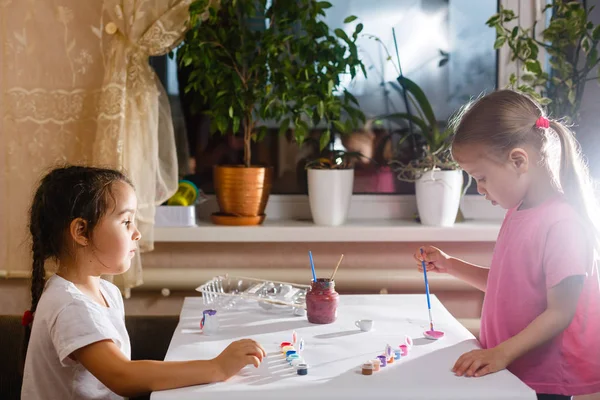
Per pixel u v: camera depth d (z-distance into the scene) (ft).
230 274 6.78
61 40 6.46
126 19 6.26
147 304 6.93
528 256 4.42
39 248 4.34
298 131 6.43
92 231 4.19
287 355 3.98
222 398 3.49
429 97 7.18
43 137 6.51
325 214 6.75
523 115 4.43
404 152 7.23
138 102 6.38
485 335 4.71
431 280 6.76
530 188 4.53
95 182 4.23
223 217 6.77
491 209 7.29
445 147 6.71
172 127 6.66
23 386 4.08
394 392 3.52
